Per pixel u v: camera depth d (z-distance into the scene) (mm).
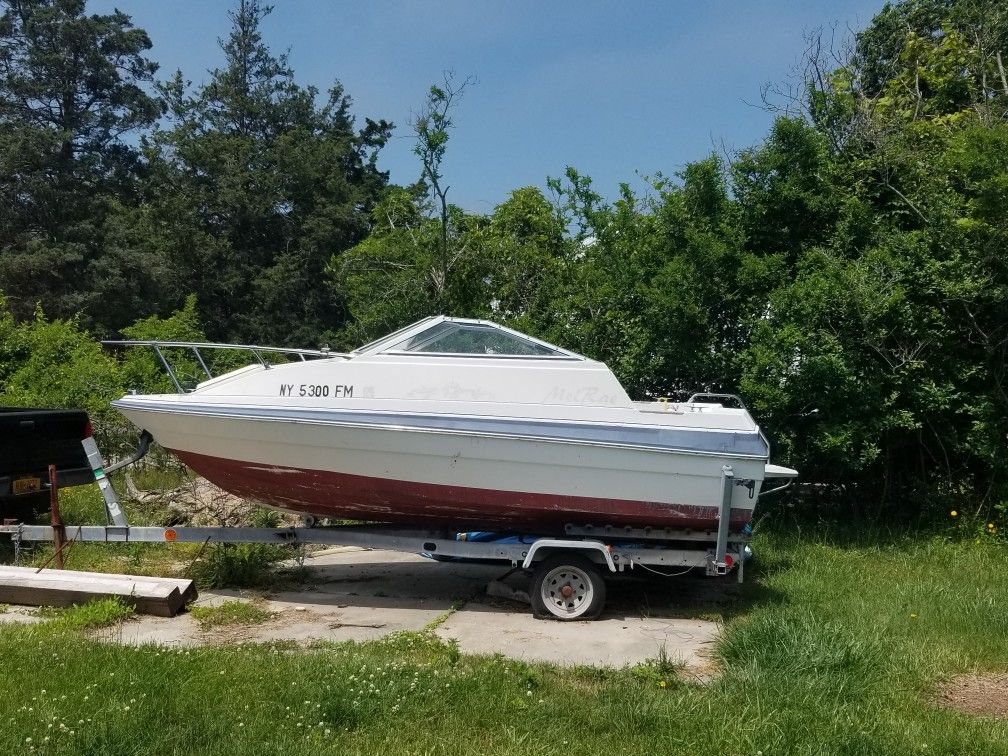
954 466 9328
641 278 9305
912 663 5059
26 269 26062
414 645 5363
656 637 5855
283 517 8016
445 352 6426
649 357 9242
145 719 3967
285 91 33781
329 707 4133
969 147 8430
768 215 9594
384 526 6871
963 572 7598
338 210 28406
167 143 30656
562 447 6109
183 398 6465
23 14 31094
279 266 27562
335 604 6625
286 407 6230
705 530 6469
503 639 5750
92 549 7762
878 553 8375
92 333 25516
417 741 3922
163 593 6082
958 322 8812
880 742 3955
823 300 8359
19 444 7770
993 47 12172
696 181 9477
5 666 4660
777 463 8945
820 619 5762
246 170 29766
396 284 10906
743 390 8562
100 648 4984
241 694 4348
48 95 30375
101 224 28859
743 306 9156
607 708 4293
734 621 6105
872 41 14734
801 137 9438
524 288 11406
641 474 6164
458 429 6078
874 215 9391
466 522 6547
